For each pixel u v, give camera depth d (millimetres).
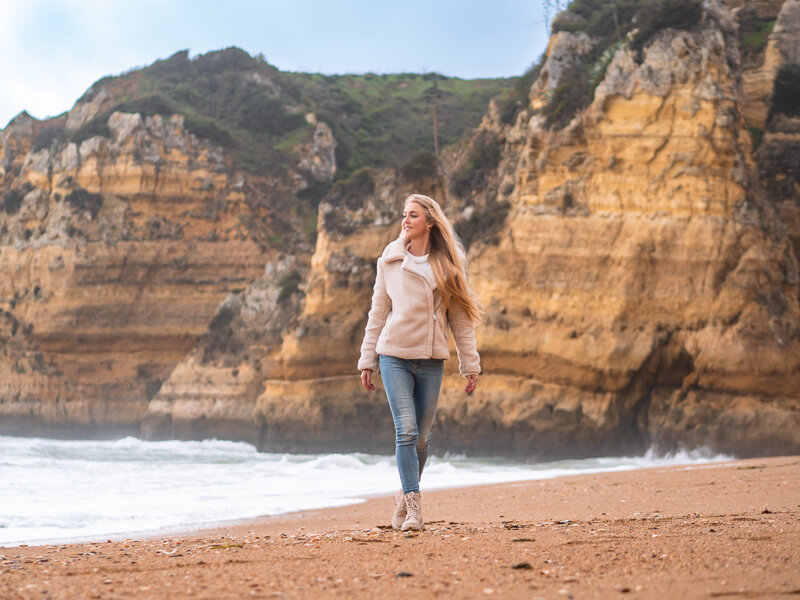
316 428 36719
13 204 55625
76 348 51094
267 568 3520
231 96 64250
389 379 5043
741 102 31375
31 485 13781
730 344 26734
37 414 50594
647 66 29453
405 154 66500
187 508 10641
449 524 6266
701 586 2801
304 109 65188
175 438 44625
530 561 3453
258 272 52781
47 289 51438
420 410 5141
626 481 12148
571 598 2656
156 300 51844
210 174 54156
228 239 53406
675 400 27562
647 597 2646
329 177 59625
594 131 29719
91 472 17859
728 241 27594
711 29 30078
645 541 4070
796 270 28797
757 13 34531
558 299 29203
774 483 10258
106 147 53031
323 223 39406
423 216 5078
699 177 28234
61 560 4184
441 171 41375
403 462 5043
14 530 7910
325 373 37375
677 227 27984
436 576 3135
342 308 37688
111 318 51125
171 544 5277
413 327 4984
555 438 28203
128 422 50000
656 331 27578
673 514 6730
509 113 37344
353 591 2859
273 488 14430
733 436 26172
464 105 75250
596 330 28125
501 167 36000
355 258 37938
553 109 31672
